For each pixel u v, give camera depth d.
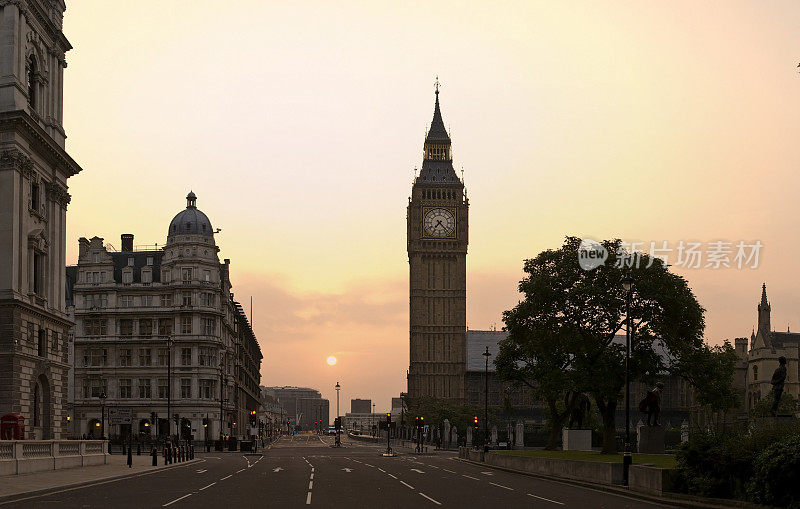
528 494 37.19
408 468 62.38
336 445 148.75
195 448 123.44
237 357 166.62
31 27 66.31
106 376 135.12
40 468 50.31
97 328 136.88
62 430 71.69
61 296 71.81
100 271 138.25
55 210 70.69
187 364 134.62
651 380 61.78
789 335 189.75
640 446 59.09
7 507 29.69
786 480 28.28
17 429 57.12
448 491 38.44
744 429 34.44
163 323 135.88
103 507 29.64
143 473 52.66
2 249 61.25
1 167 61.75
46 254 68.69
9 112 61.09
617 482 41.41
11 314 60.94
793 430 31.33
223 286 155.25
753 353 180.50
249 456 92.62
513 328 66.00
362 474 52.94
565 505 31.75
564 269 64.00
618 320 61.09
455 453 110.62
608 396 60.41
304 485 41.91
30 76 68.44
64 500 32.59
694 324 61.22
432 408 186.75
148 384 134.50
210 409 135.12
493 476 52.44
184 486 40.91
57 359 70.44
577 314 62.38
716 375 62.12
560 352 65.19
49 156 68.88
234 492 37.00
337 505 30.70
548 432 132.88
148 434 132.25
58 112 73.00
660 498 33.91
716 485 32.31
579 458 51.91
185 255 137.50
